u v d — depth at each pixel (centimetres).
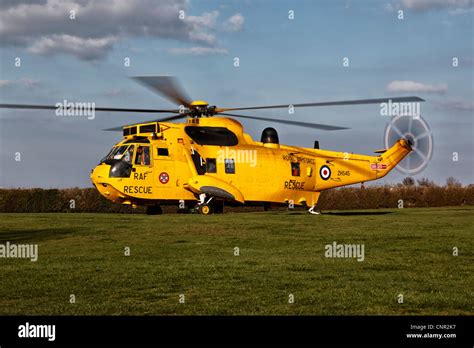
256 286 1023
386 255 1372
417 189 5406
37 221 2280
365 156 3350
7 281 1067
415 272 1155
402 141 3316
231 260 1299
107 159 2869
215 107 3016
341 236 1745
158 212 3066
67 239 1691
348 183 3338
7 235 1791
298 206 3291
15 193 3978
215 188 2902
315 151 3306
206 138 2992
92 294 972
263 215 2727
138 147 2850
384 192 5275
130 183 2822
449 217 2741
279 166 3138
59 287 1019
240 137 3089
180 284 1041
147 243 1608
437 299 920
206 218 2438
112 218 2441
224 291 988
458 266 1223
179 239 1689
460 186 5547
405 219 2534
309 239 1683
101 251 1455
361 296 948
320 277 1100
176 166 2902
